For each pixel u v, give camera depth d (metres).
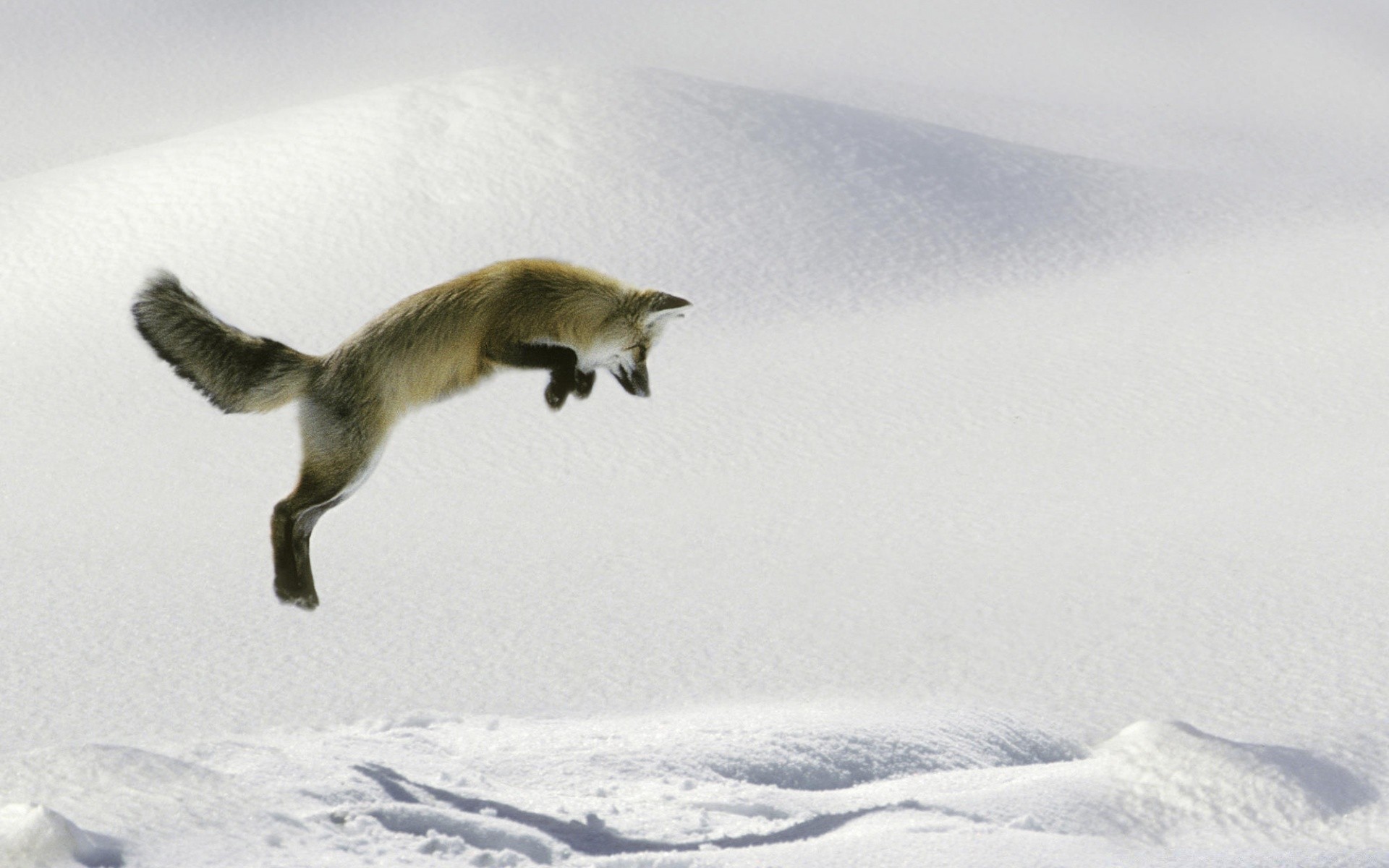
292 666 30.39
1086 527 40.25
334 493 13.02
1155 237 79.25
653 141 83.50
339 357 12.98
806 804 15.88
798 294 69.19
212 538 41.47
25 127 134.25
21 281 72.69
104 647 31.95
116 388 59.00
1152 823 15.49
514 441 51.56
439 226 75.50
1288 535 37.66
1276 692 26.59
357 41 161.75
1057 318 65.69
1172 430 50.47
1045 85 149.25
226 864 11.61
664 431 52.34
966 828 13.98
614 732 19.66
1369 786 17.02
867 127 89.56
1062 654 29.86
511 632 32.53
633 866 12.74
